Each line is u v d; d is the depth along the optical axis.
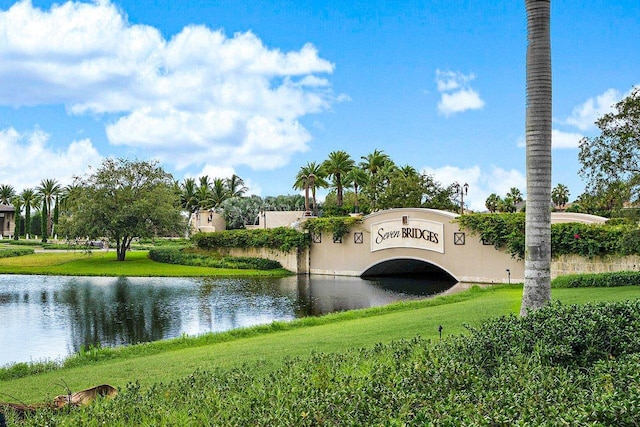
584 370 6.77
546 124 12.38
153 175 63.84
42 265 58.62
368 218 52.88
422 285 46.00
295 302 36.78
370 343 14.52
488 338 7.52
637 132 23.42
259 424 5.73
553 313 7.96
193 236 66.62
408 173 88.81
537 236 12.38
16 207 111.38
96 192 61.47
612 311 7.98
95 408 7.45
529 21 12.49
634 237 28.64
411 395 5.68
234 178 128.25
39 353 22.31
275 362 12.48
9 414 7.79
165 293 40.94
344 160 87.00
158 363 14.66
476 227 44.38
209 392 7.75
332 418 5.52
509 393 5.47
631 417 4.48
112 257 66.44
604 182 24.20
